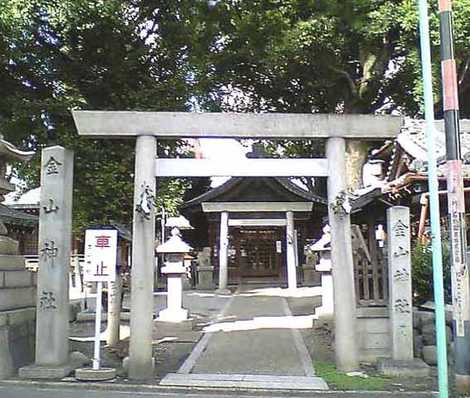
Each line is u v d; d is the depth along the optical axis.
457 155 7.19
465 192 11.91
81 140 12.30
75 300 18.61
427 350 9.62
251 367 9.62
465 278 7.49
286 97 24.67
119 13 12.33
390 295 9.45
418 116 22.61
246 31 12.73
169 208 22.44
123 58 12.88
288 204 26.81
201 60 14.35
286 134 9.30
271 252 30.50
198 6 12.24
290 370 9.35
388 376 8.80
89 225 12.71
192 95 14.66
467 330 7.60
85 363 9.78
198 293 24.72
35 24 11.91
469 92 20.56
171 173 9.27
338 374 8.96
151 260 9.07
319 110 24.75
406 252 9.37
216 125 9.24
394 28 17.69
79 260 25.53
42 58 12.58
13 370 9.04
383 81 21.69
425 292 11.16
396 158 14.61
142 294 8.97
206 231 32.62
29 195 28.48
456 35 14.59
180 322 13.72
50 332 9.01
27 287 10.29
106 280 8.92
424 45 7.10
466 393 7.46
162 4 13.03
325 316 13.74
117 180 12.51
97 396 7.77
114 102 12.77
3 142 9.53
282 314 16.94
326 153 9.48
